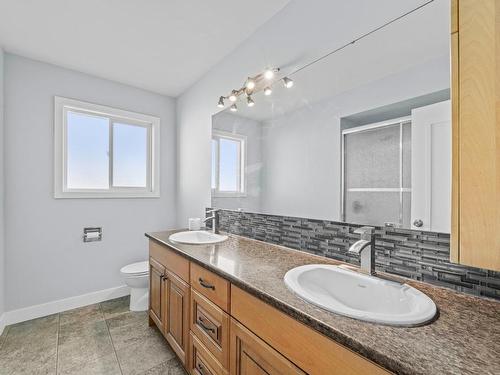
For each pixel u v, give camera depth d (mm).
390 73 1148
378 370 579
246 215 1994
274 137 1736
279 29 1679
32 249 2252
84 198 2523
